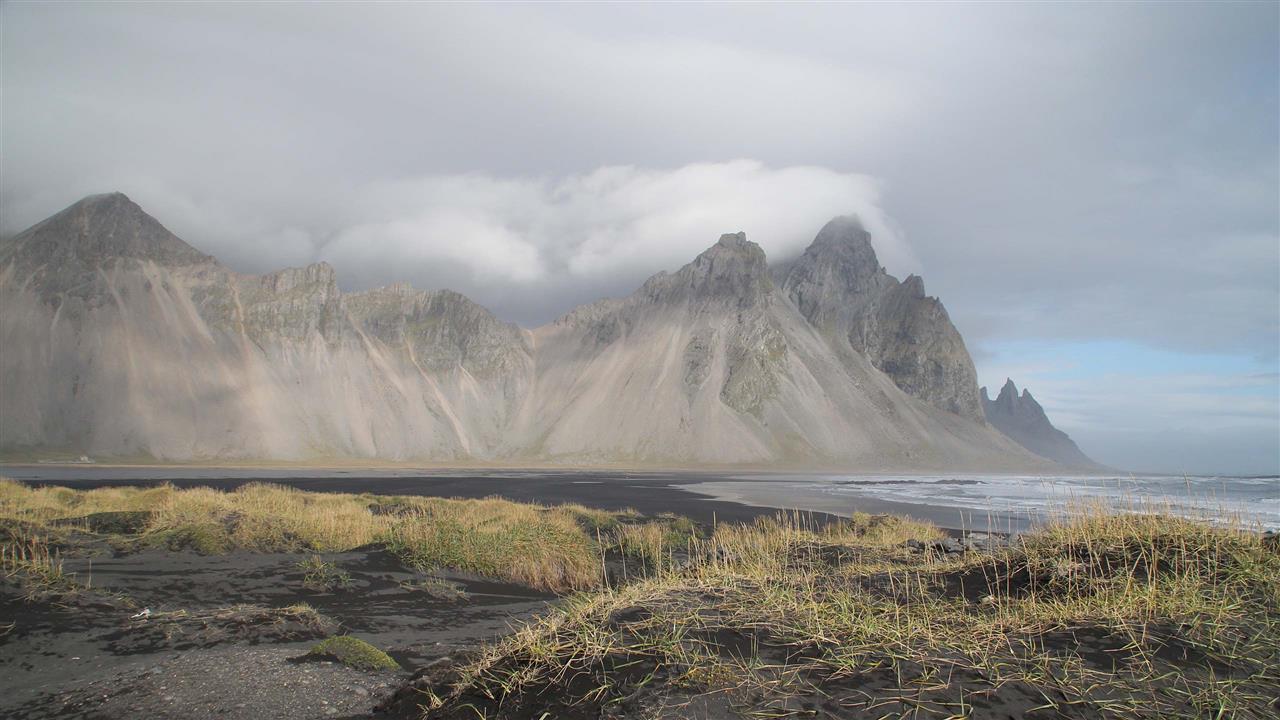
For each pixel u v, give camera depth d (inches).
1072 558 415.5
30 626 428.8
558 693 255.8
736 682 243.1
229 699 316.8
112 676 349.7
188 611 499.5
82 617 458.6
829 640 273.9
